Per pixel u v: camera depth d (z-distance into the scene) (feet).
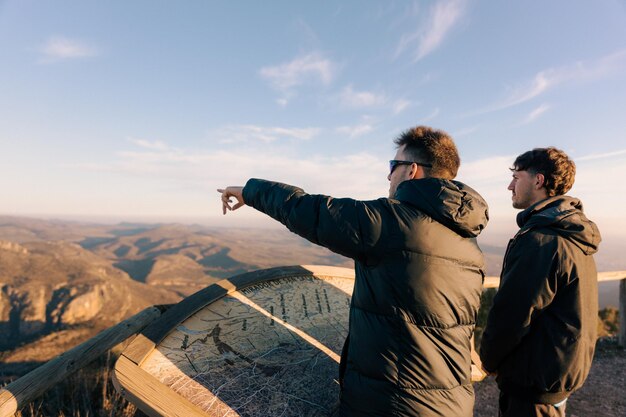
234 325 6.37
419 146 5.19
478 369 7.54
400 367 4.42
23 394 6.05
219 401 4.77
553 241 6.09
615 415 12.70
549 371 6.07
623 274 18.20
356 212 4.47
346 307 8.15
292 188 4.98
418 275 4.34
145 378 4.81
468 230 4.59
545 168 6.93
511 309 6.24
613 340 19.42
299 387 5.43
